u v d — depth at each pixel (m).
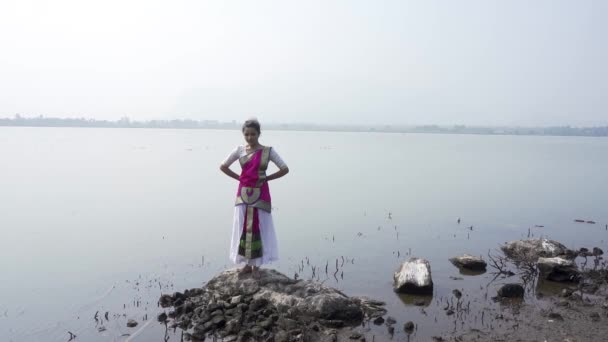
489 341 6.44
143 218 15.48
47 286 8.89
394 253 11.17
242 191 7.36
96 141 81.38
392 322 7.07
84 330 6.95
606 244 12.11
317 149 66.50
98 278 9.37
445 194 21.31
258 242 7.44
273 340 6.33
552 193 21.70
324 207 17.64
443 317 7.32
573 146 93.25
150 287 8.82
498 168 36.38
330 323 6.86
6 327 7.11
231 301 7.36
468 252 11.35
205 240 12.45
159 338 6.61
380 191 22.23
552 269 9.11
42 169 31.97
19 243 12.16
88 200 19.30
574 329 6.81
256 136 7.19
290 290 7.49
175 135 130.38
